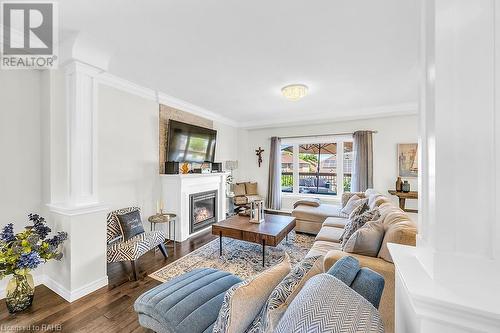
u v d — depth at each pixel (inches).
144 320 54.3
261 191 239.5
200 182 165.0
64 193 89.2
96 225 89.0
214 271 69.9
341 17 69.7
